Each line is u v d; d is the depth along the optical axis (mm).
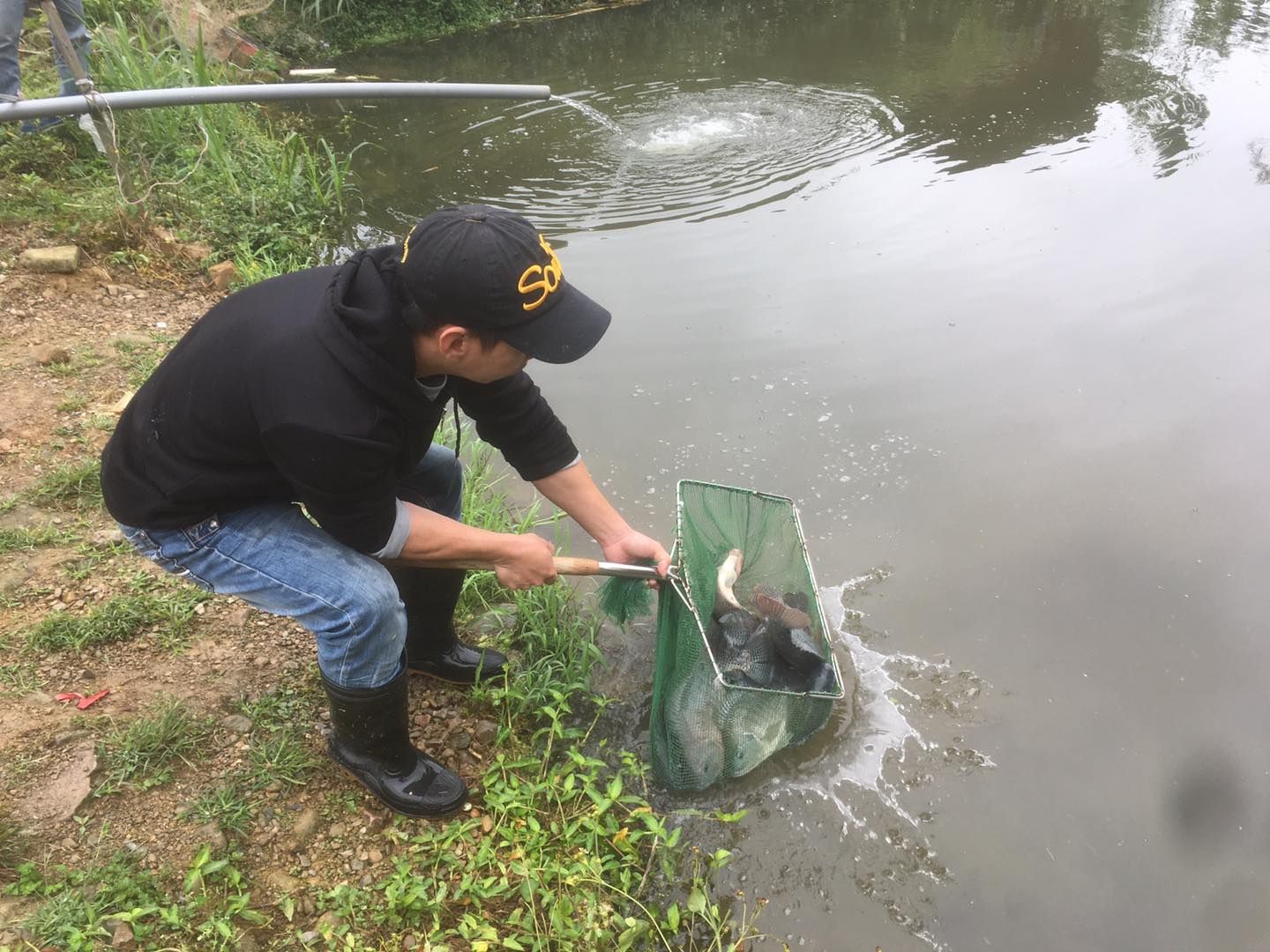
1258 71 7762
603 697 2633
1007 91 7625
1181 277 4762
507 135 7219
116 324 4105
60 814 2053
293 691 2445
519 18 11688
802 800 2453
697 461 3637
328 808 2203
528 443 2240
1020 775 2516
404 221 5660
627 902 2166
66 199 4773
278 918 1980
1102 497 3418
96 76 5719
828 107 7531
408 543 1871
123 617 2553
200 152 5695
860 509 3404
